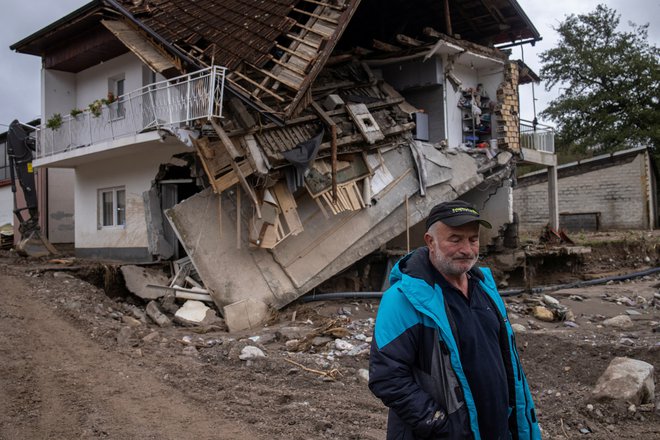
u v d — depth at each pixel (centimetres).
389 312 268
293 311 1156
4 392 572
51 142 1491
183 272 1169
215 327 1009
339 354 768
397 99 1439
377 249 1419
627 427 509
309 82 1077
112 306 1021
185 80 1123
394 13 1677
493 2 1581
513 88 1631
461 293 274
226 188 1060
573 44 3584
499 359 270
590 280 1638
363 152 1257
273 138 1099
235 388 607
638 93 3384
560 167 2927
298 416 525
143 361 696
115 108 1277
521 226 3003
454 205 267
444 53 1480
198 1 1339
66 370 646
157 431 489
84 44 1416
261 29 1196
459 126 1549
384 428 504
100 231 1466
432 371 259
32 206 1465
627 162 2788
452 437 249
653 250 2100
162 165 1255
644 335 832
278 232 1119
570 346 724
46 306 903
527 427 275
